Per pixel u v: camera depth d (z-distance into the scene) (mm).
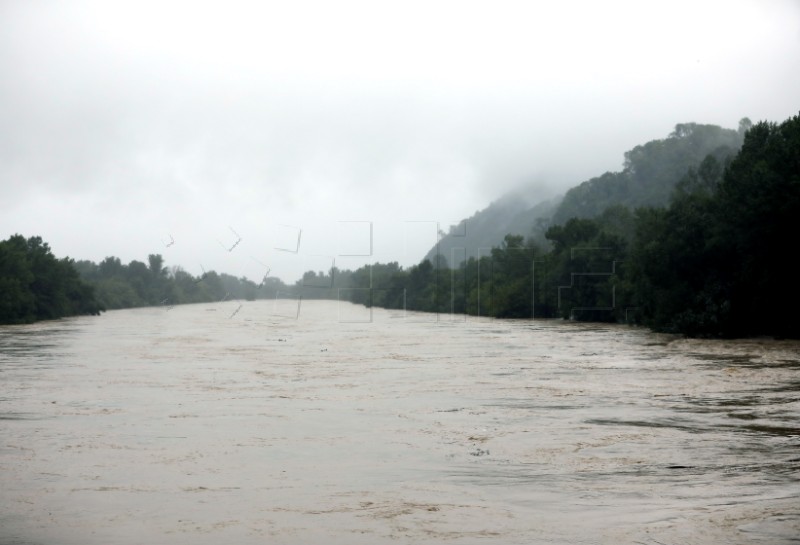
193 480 18406
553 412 29219
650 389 36250
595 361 52438
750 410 29281
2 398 34344
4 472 19375
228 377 43469
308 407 31031
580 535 13742
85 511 15727
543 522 14602
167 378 43031
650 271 81062
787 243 67312
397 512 15391
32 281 137000
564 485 17641
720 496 16500
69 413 29719
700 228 78188
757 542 13266
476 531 14023
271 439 23859
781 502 15953
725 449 21703
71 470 19594
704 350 61781
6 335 93562
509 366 49062
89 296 177750
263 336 89250
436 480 18250
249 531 14195
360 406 31234
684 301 78312
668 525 14297
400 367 48938
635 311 104375
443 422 27000
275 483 18047
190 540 13727
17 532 14297
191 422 27359
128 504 16250
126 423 27219
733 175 76000
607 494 16734
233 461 20609
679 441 22953
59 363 53281
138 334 95375
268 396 34750
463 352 61875
